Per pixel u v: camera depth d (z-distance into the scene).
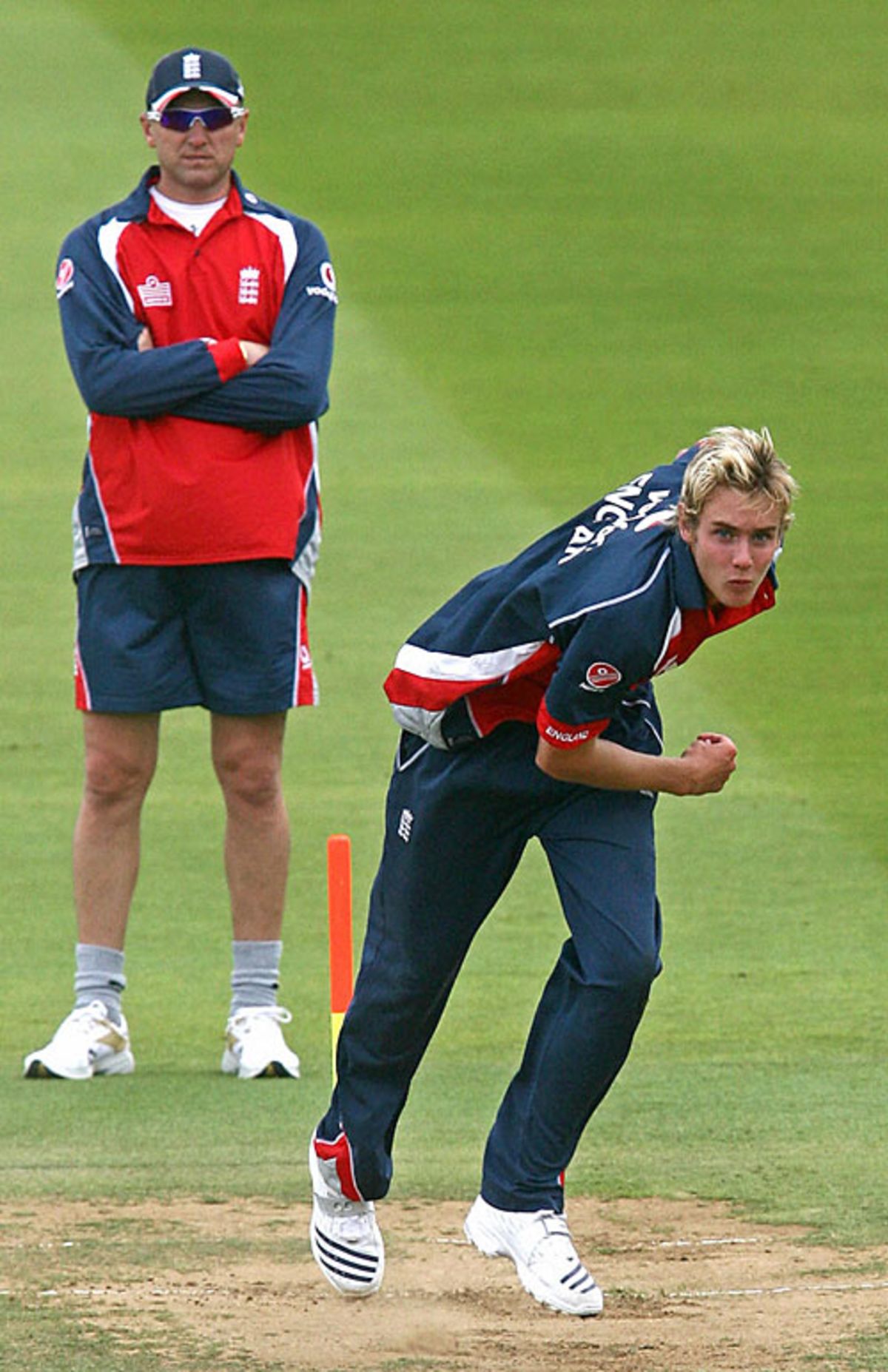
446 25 106.19
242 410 23.34
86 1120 22.28
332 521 51.19
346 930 18.59
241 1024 24.16
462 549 49.19
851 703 40.34
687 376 64.44
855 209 82.56
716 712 39.69
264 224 23.98
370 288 72.88
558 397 62.22
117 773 24.05
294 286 23.94
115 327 23.52
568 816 16.64
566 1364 15.88
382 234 78.81
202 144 23.55
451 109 94.31
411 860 16.88
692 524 15.11
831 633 44.66
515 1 110.06
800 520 52.56
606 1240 18.80
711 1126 21.86
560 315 70.62
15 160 81.44
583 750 15.81
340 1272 17.30
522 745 16.48
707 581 15.16
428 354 66.31
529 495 53.34
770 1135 21.59
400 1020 17.14
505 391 62.69
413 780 16.89
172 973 27.55
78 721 39.59
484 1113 22.66
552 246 78.12
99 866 24.17
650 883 16.59
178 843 33.03
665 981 27.00
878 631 44.81
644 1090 23.03
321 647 43.19
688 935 28.80
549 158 88.56
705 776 16.19
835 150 89.75
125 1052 24.17
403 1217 19.75
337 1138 17.23
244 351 23.31
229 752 24.08
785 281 74.69
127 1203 19.75
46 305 68.31
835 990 26.59
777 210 82.44
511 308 71.25
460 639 16.20
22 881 31.19
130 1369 15.69
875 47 103.12
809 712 39.78
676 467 16.41
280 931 24.44
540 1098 16.62
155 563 23.56
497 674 16.05
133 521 23.50
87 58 95.06
